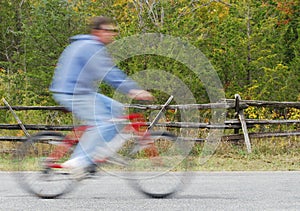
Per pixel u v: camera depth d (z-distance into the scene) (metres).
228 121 13.75
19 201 6.14
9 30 32.12
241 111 13.70
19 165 6.59
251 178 8.81
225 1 25.22
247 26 19.19
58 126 13.88
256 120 13.85
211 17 22.14
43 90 21.73
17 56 29.11
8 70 27.33
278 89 18.16
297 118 15.52
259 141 13.62
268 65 18.67
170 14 21.58
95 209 5.57
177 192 6.60
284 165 11.47
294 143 13.64
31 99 19.94
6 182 8.08
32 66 23.89
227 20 19.22
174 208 5.64
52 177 6.50
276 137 13.77
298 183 8.05
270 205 5.85
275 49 19.58
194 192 6.98
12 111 14.01
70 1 25.77
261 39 18.55
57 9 23.86
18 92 20.58
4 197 6.47
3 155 13.21
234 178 8.81
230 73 18.06
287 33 21.62
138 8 25.83
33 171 6.54
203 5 23.50
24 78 21.81
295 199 6.31
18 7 33.66
